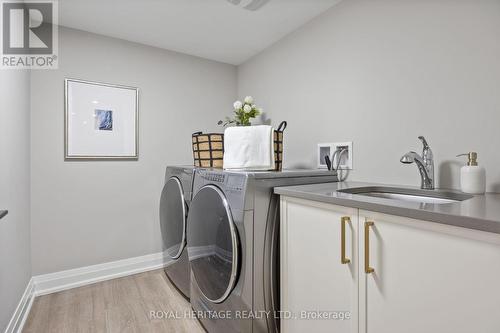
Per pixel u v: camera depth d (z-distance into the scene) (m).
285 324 1.35
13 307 1.57
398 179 1.54
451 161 1.32
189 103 2.80
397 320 0.89
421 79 1.43
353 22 1.78
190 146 2.81
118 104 2.41
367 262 0.97
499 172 1.17
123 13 2.01
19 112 1.74
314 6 1.93
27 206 1.94
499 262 0.67
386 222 0.92
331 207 1.11
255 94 2.80
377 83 1.64
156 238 2.63
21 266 1.76
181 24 2.18
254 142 1.56
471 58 1.25
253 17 2.07
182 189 1.96
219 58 2.90
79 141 2.25
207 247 1.56
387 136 1.59
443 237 0.78
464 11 1.27
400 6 1.51
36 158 2.08
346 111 1.83
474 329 0.71
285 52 2.38
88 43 2.29
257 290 1.36
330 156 1.93
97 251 2.34
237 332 1.33
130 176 2.49
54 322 1.72
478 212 0.76
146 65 2.56
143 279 2.37
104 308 1.89
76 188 2.25
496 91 1.18
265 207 1.38
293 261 1.30
